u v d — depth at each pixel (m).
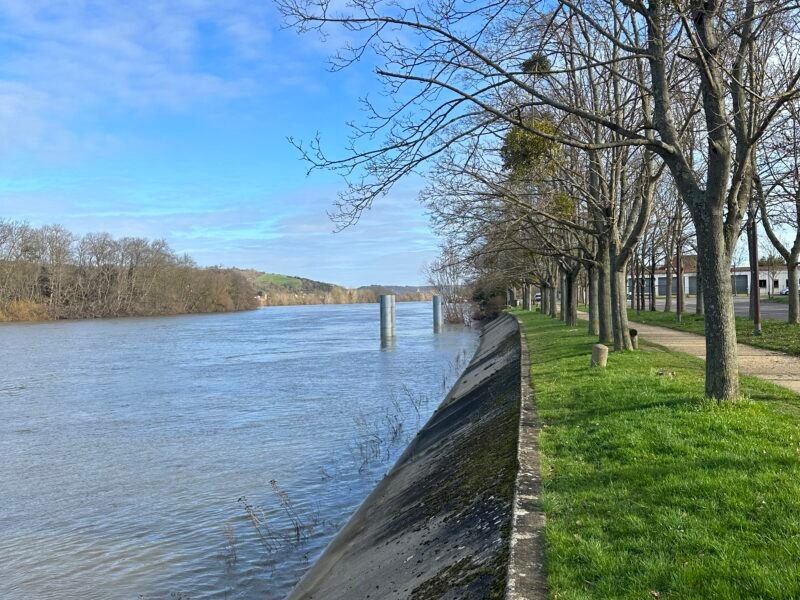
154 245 114.75
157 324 85.81
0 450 17.19
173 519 11.45
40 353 44.88
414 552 6.97
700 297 34.22
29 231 99.38
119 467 15.15
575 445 7.84
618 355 16.98
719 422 7.91
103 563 9.70
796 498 5.36
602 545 4.91
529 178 15.70
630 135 9.34
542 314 50.31
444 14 8.91
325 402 22.95
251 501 12.20
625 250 17.62
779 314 34.06
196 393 26.09
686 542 4.79
